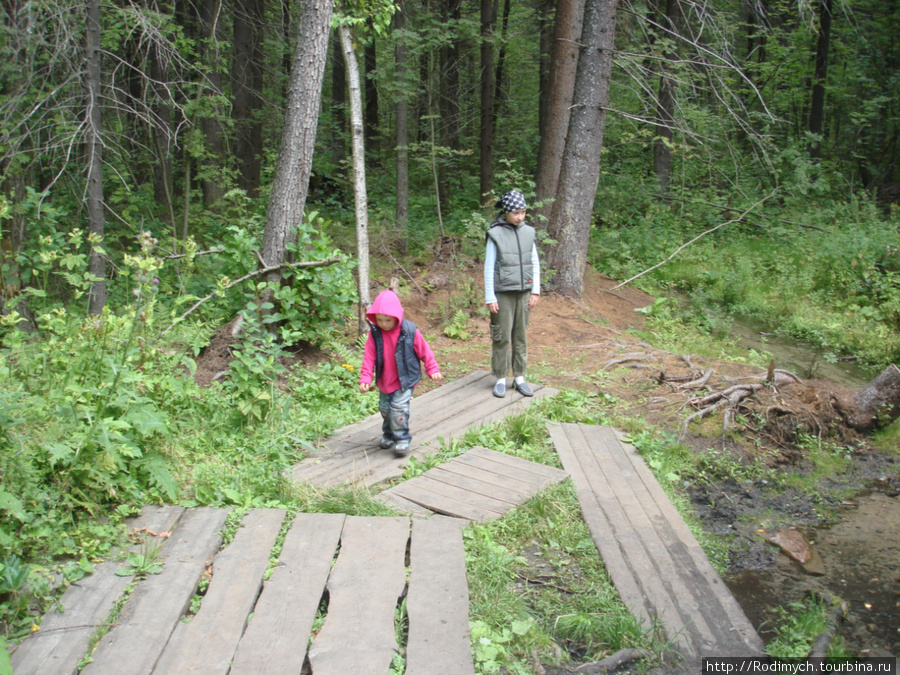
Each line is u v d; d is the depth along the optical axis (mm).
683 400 6695
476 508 4645
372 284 10141
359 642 3221
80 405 4520
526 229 6543
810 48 20828
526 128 20703
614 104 16922
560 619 3646
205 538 4031
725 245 14039
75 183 9211
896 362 9000
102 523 4047
